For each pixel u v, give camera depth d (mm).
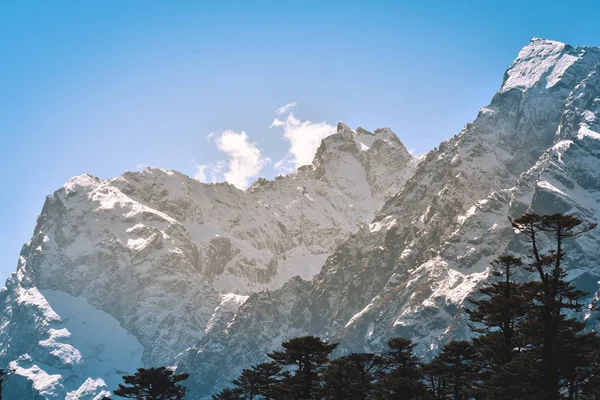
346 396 180875
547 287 152000
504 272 166250
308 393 175500
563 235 150500
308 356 175875
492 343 171500
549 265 152750
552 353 155250
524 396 154875
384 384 183625
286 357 180250
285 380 177250
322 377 180750
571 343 160250
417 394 180500
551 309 152000
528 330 154750
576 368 168375
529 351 158750
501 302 157875
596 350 167375
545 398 153375
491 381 161000
